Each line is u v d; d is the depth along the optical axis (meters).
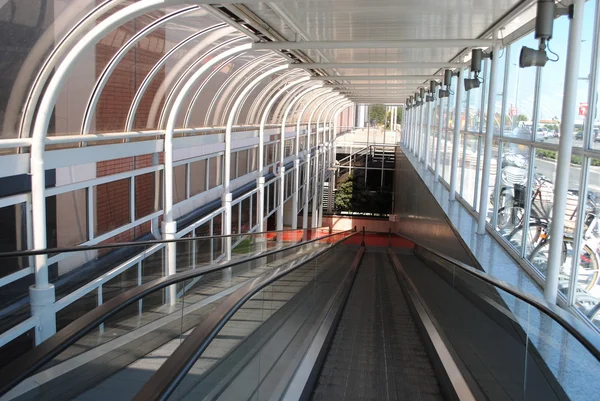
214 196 12.66
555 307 3.26
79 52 5.83
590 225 5.71
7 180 5.86
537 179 8.02
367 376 5.65
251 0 6.07
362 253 21.11
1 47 5.18
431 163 20.88
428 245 15.58
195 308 6.16
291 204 23.23
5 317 4.98
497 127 10.80
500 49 9.76
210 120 12.24
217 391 3.31
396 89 21.12
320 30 9.64
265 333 4.39
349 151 35.34
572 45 5.77
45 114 5.95
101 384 3.78
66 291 5.75
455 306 5.68
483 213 10.15
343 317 8.65
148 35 7.42
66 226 7.45
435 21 8.90
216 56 9.09
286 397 4.59
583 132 6.09
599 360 2.54
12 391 2.84
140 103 8.71
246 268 8.96
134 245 6.49
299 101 20.95
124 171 8.78
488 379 4.34
